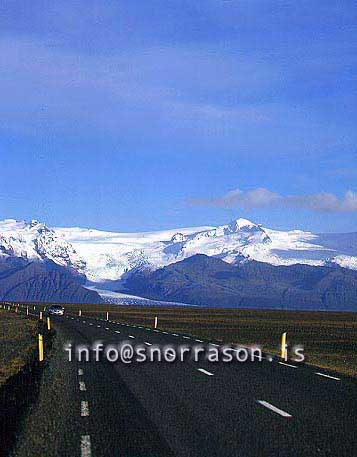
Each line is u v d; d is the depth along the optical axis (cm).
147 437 1271
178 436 1280
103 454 1137
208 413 1529
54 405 1625
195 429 1347
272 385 2030
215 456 1122
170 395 1814
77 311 12381
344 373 2412
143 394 1833
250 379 2180
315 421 1434
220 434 1299
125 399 1738
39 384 1967
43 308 13338
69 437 1269
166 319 9044
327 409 1586
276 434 1298
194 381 2122
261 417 1480
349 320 10306
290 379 2184
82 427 1363
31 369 1984
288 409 1586
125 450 1166
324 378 2217
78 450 1165
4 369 2414
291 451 1156
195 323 7800
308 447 1188
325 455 1127
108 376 2250
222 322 8362
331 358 3281
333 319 10731
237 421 1432
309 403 1677
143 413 1527
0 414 1237
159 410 1568
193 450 1165
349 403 1678
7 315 8544
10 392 1436
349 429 1348
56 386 1962
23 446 1179
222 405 1642
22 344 3650
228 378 2203
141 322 7781
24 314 9056
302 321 9519
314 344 4450
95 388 1947
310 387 1986
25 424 1363
